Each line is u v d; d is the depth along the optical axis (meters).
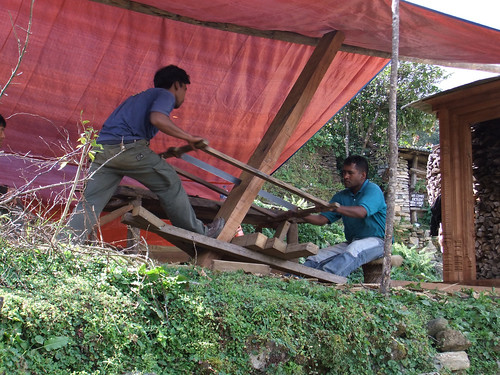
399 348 3.89
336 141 21.14
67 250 3.39
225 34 6.61
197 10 5.70
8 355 2.49
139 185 8.11
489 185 8.18
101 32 6.24
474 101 7.36
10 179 7.07
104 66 6.62
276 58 7.02
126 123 4.42
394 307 4.11
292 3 5.29
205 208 5.63
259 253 4.71
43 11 5.87
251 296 3.57
